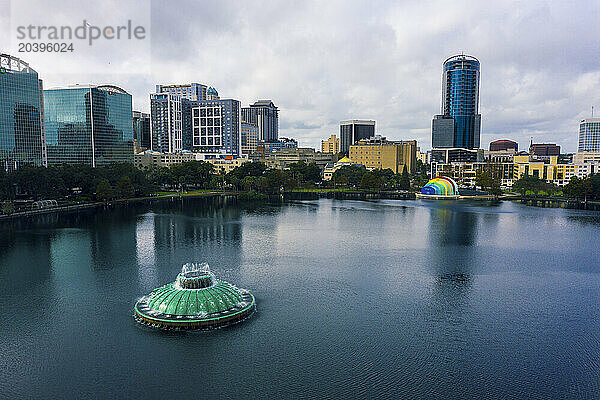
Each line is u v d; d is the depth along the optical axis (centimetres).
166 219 19425
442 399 5534
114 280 9925
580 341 7100
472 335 7288
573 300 8938
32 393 5597
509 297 9088
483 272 10919
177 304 7694
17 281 9825
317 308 8375
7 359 6397
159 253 12581
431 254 12800
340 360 6425
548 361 6469
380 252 13025
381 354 6612
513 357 6575
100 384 5788
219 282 8769
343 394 5612
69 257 11994
